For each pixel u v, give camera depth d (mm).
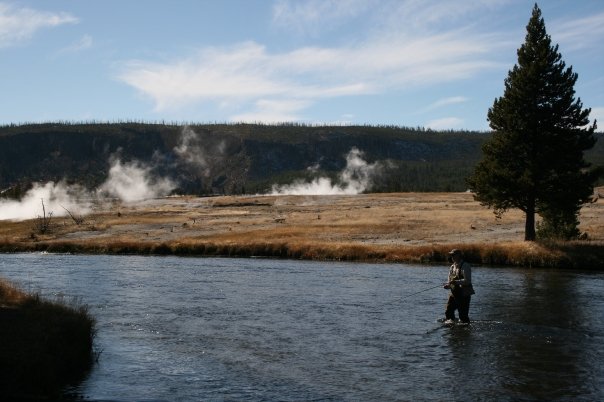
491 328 19391
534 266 39969
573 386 13430
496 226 63781
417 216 78375
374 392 13125
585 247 40344
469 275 20266
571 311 22438
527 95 43344
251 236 62625
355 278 33844
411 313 22281
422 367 14984
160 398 12797
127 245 57594
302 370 14836
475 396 12820
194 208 115562
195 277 35156
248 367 15141
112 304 24984
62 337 15258
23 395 12461
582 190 41906
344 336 18438
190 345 17500
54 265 43938
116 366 15297
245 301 25562
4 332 14883
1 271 39406
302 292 28219
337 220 77500
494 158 45000
